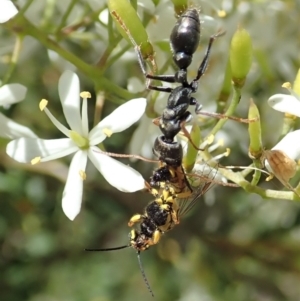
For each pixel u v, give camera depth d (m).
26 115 0.10
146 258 0.12
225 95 0.07
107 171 0.06
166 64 0.07
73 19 0.08
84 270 0.12
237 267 0.10
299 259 0.10
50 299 0.12
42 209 0.10
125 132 0.09
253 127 0.06
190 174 0.06
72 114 0.06
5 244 0.11
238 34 0.06
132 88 0.07
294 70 0.08
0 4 0.06
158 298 0.12
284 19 0.08
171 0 0.07
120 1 0.06
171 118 0.06
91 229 0.11
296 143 0.06
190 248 0.10
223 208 0.10
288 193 0.06
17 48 0.07
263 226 0.10
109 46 0.07
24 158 0.06
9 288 0.11
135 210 0.10
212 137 0.06
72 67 0.08
